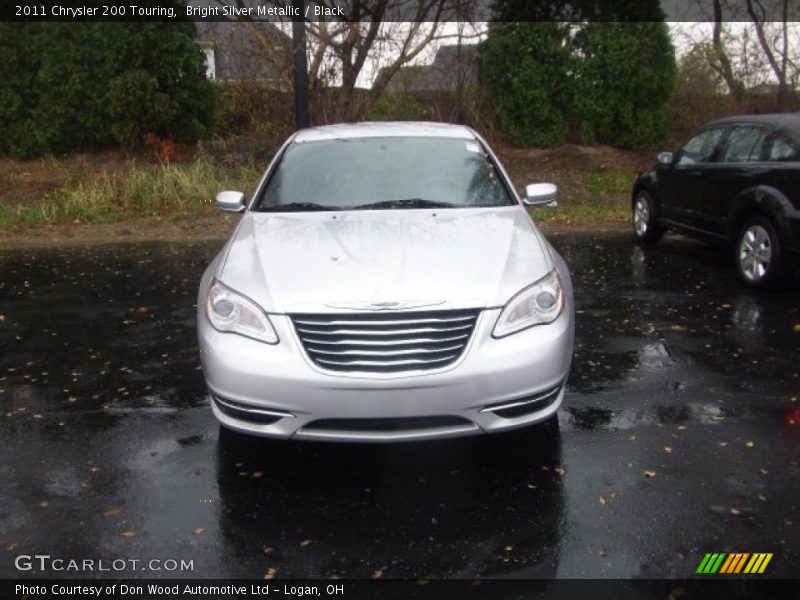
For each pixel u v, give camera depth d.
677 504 3.48
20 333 6.30
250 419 3.69
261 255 4.07
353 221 4.51
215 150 14.91
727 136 8.01
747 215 7.40
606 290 7.37
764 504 3.47
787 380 4.96
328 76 13.28
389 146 5.40
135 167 13.95
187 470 3.90
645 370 5.18
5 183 13.64
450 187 5.01
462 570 3.05
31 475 3.88
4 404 4.82
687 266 8.41
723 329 6.06
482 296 3.63
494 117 15.49
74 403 4.82
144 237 10.80
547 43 14.91
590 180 13.95
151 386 5.08
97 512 3.52
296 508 3.53
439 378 3.49
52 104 15.00
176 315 6.77
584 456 3.96
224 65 14.84
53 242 10.53
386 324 3.52
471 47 15.29
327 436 3.59
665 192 9.09
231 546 3.24
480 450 4.05
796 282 7.12
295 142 5.58
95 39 14.59
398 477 3.79
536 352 3.63
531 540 3.24
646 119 15.23
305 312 3.57
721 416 4.42
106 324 6.53
